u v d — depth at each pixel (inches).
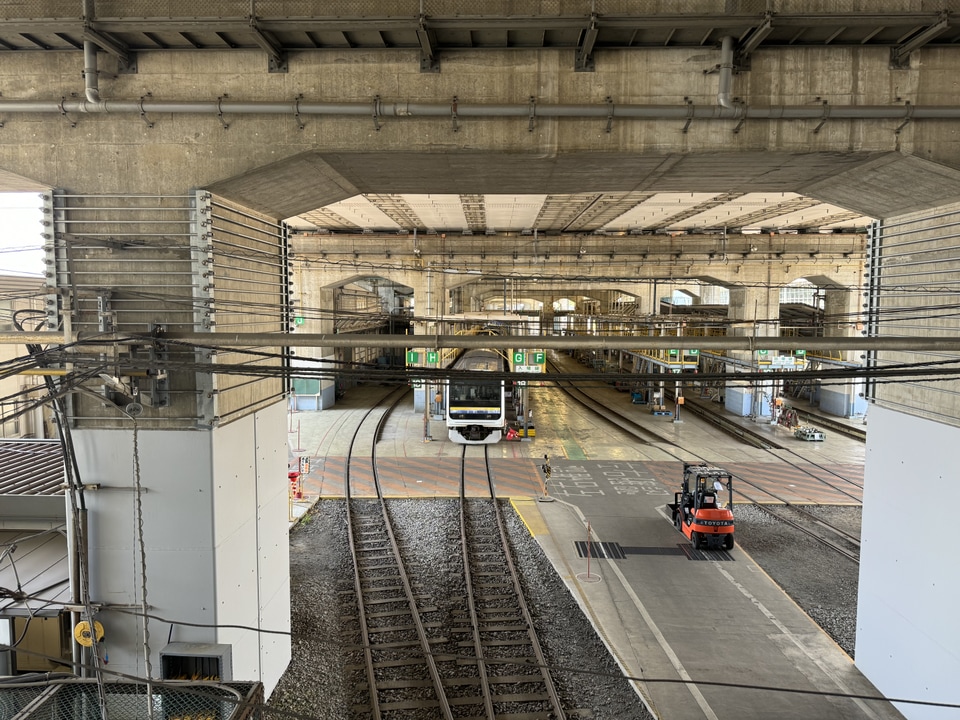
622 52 311.0
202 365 235.3
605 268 1284.4
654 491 817.5
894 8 282.7
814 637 459.2
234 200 346.0
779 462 983.0
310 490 792.9
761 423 1318.9
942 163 308.3
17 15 286.2
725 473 642.2
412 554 597.9
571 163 338.6
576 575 553.3
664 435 1189.1
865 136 309.6
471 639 444.1
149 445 314.0
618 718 360.8
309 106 307.9
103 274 317.4
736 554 610.2
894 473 383.2
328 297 1331.2
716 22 282.5
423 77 312.3
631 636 452.8
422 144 315.3
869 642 406.0
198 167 314.8
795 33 297.9
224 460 327.0
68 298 279.9
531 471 906.1
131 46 308.8
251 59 312.0
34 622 350.3
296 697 387.9
